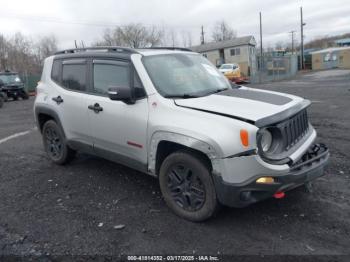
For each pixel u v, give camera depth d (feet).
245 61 192.95
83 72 18.35
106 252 12.09
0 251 12.36
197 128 12.80
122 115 15.64
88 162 21.67
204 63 18.01
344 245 11.89
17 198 16.88
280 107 13.29
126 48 16.76
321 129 28.30
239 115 12.49
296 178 12.42
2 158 23.88
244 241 12.37
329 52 206.59
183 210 14.02
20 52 202.80
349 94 52.44
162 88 14.85
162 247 12.24
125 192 16.98
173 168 14.10
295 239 12.35
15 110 57.93
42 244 12.73
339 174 17.94
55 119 20.11
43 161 22.58
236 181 12.26
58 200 16.42
